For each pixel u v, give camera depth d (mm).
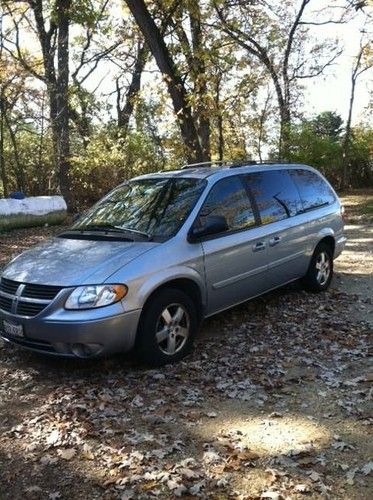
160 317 5113
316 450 3764
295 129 25391
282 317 6664
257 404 4477
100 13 21234
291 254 6918
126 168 20562
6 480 3562
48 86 19000
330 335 6004
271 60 23016
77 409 4402
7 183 19594
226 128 21953
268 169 6980
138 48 24500
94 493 3400
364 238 12758
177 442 3908
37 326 4816
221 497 3291
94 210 6418
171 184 6203
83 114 22922
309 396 4594
